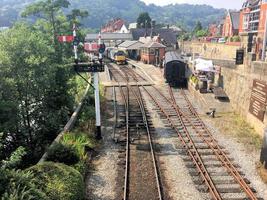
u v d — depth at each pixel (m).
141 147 15.72
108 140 16.75
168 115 21.36
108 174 12.88
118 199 11.09
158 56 50.69
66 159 12.63
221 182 12.18
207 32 89.69
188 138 16.88
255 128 18.00
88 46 16.30
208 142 16.19
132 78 37.84
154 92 29.45
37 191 8.99
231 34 55.50
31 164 14.14
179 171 13.09
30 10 24.11
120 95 28.27
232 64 23.72
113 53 58.19
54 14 24.92
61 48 23.00
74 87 21.33
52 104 17.55
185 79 32.16
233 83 22.75
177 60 31.94
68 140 14.17
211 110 21.80
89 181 12.29
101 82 34.78
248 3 42.38
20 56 14.88
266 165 13.18
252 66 18.98
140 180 12.35
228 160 13.91
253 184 12.05
